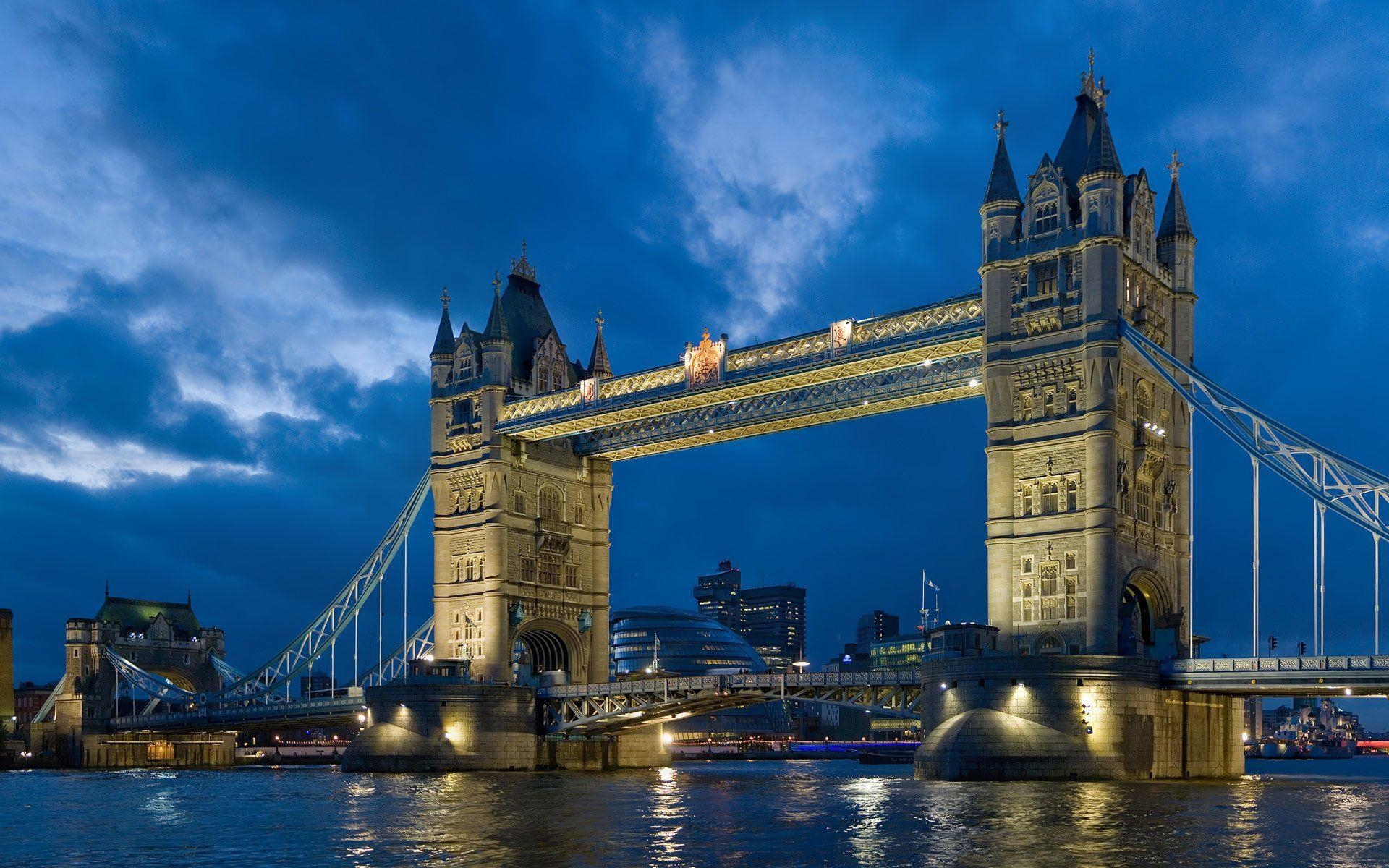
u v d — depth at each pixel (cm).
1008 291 10094
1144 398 10144
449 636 13588
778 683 11212
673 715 12688
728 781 11044
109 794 10412
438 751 12488
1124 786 8406
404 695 12712
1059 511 9694
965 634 9500
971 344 10512
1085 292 9675
